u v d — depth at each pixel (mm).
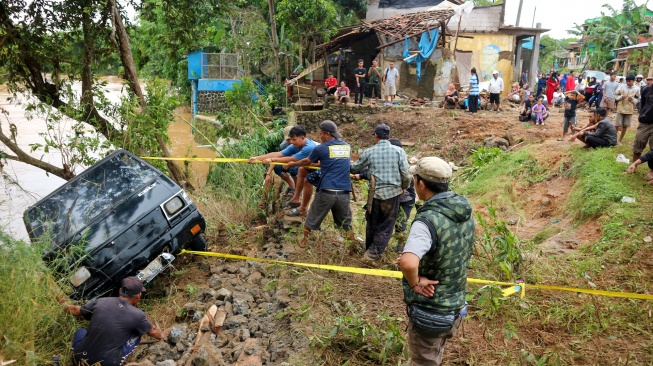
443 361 4141
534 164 10055
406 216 6715
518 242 5723
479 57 25156
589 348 4266
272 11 23281
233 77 26969
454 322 3283
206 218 8062
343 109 17891
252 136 11766
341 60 24266
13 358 3963
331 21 24547
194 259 6625
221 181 9797
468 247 3117
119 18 10594
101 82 10727
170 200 6066
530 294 5152
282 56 24453
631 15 31859
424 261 3092
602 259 5895
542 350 4266
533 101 15883
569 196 8336
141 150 9969
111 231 5707
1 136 9227
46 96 10070
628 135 11055
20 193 8836
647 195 7137
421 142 15570
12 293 4188
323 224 7508
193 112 27781
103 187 6230
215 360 4230
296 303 5113
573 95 12336
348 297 5250
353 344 4359
